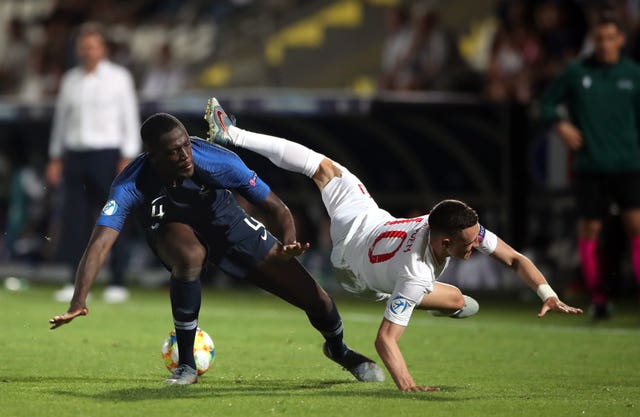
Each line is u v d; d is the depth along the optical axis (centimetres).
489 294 5122
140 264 6131
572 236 4991
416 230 2053
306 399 1925
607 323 3719
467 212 1994
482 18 6488
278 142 2272
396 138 5300
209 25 8231
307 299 2195
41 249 6419
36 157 6431
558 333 3347
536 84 5097
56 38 8094
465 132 5144
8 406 1839
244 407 1836
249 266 2162
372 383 2212
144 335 3180
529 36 5216
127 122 4394
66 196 4444
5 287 5472
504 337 3231
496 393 2066
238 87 7544
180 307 2148
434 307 2150
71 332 3238
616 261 3897
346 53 7206
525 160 5044
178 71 7162
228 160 2072
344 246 2206
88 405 1850
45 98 7562
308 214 5791
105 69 4369
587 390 2145
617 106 3681
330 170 2270
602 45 3666
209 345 2284
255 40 7650
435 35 5797
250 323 3619
